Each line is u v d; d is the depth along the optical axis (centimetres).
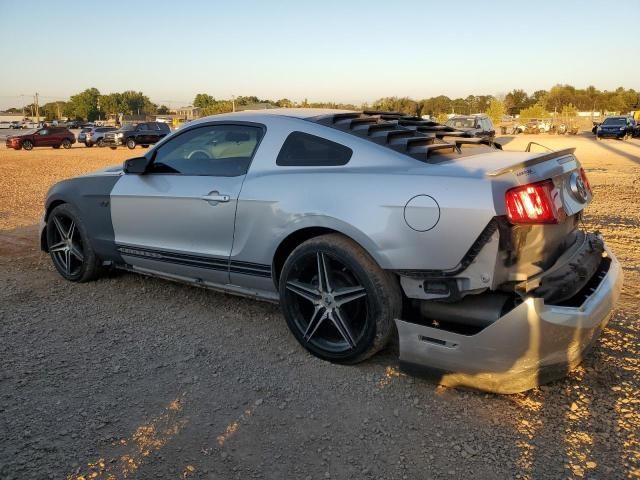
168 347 383
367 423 292
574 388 322
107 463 260
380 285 326
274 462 262
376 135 357
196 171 423
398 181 321
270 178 375
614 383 326
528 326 284
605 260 366
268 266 380
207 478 251
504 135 4728
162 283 518
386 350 375
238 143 407
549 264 324
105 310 452
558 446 271
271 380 337
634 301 455
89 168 1862
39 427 288
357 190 332
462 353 303
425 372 321
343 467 258
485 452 267
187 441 277
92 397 318
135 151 3066
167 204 426
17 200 1069
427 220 304
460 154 361
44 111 15238
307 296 356
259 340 394
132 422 293
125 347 384
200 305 461
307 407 308
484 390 310
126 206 457
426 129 413
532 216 293
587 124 6366
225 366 355
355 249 332
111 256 486
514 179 300
